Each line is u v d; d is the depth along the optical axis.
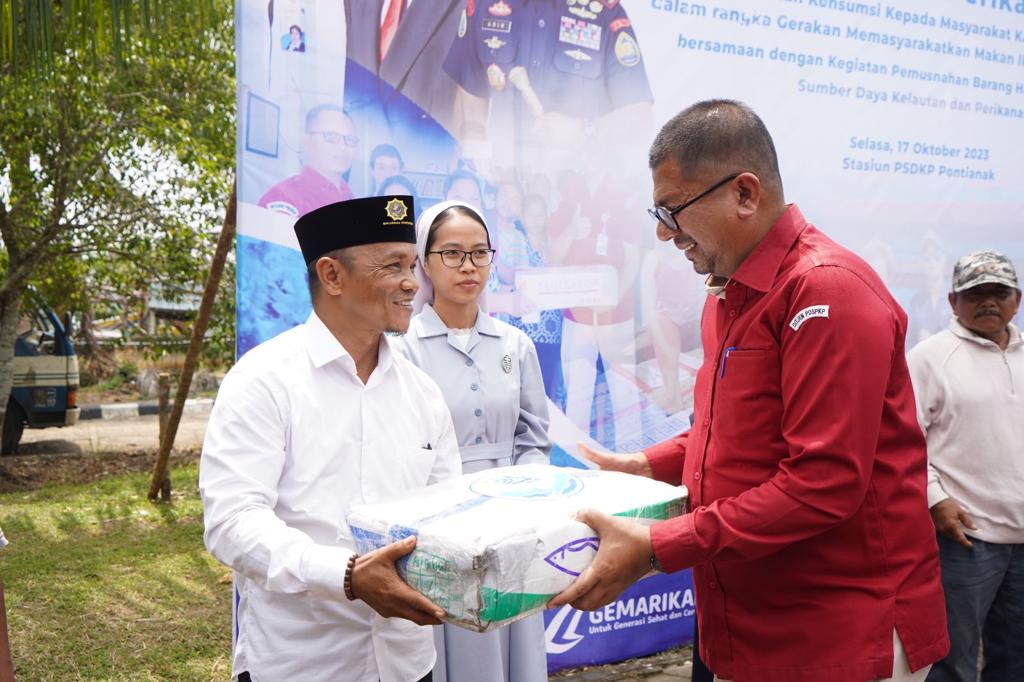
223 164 6.74
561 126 3.26
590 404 3.42
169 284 7.52
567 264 3.33
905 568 1.69
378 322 1.66
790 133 3.67
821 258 1.62
